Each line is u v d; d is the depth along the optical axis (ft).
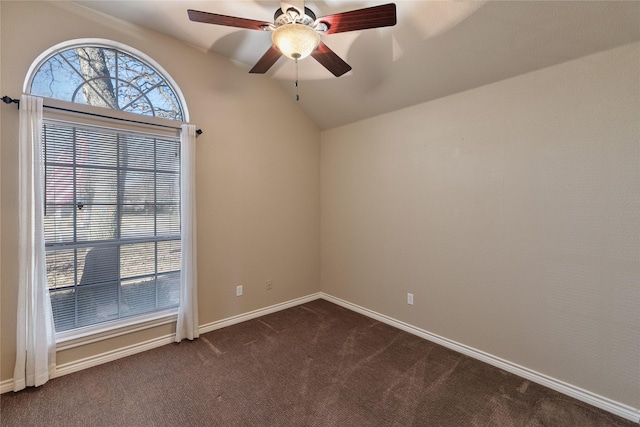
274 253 11.29
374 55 8.24
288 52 5.87
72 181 7.27
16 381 6.42
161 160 8.64
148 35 8.16
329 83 10.03
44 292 6.68
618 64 5.83
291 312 11.32
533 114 6.96
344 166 11.80
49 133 6.91
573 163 6.43
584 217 6.32
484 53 6.98
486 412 6.03
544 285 6.90
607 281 6.07
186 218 8.61
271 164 11.05
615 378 6.01
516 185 7.28
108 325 7.84
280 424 5.71
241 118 10.14
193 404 6.23
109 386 6.74
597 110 6.09
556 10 5.65
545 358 6.93
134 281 8.34
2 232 6.35
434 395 6.55
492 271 7.76
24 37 6.48
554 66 6.61
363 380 7.09
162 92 8.68
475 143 8.00
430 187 9.05
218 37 8.59
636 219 5.74
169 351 8.30
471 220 8.13
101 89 7.66
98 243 7.72
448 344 8.69
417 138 9.36
